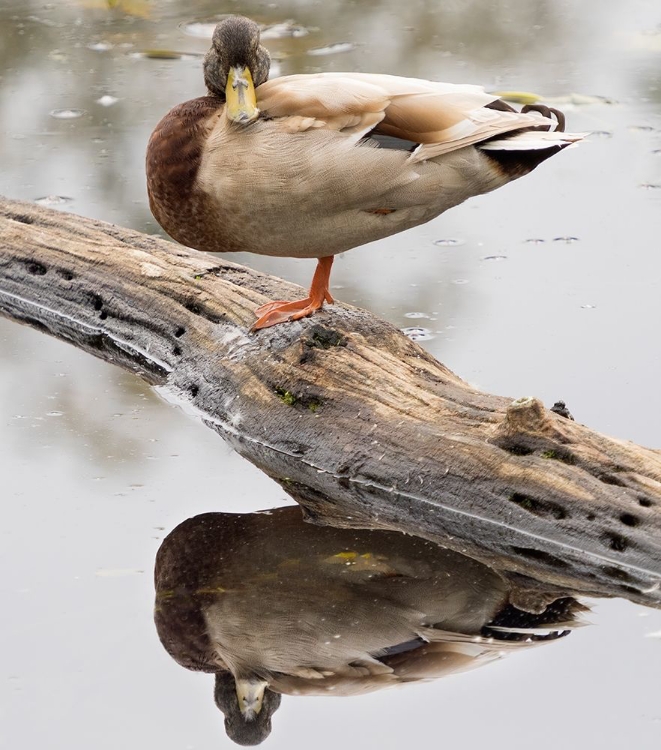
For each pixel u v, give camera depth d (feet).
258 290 33.81
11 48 59.62
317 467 28.89
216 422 31.50
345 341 29.99
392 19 62.69
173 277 34.96
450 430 27.22
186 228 27.96
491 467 26.17
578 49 58.59
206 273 34.88
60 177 46.47
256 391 30.63
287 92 26.37
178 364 33.55
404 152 25.71
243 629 23.07
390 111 25.99
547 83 54.19
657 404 30.91
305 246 27.61
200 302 33.81
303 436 29.32
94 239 37.68
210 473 29.17
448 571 25.16
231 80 26.14
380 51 57.82
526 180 46.98
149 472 29.09
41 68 57.31
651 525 24.20
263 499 28.04
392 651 22.33
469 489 26.43
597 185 45.85
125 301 35.53
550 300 37.52
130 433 31.09
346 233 27.09
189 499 27.94
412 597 24.21
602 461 25.16
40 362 35.53
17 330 37.91
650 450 25.17
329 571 25.16
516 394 31.71
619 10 64.08
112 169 47.32
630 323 35.78
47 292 37.47
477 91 26.91
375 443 28.02
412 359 29.81
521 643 22.44
